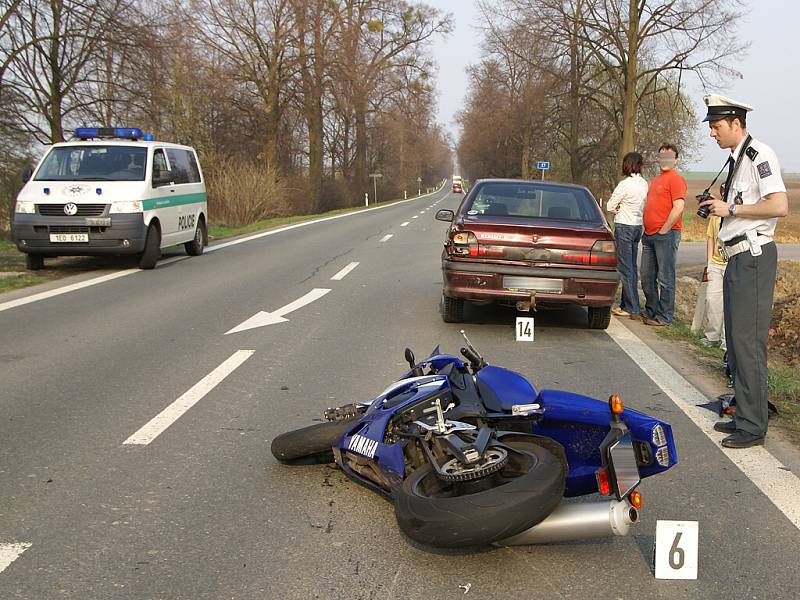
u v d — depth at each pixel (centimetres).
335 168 7244
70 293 1183
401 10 4994
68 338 866
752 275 519
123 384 679
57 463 494
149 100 2752
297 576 357
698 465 497
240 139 4738
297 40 4206
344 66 4366
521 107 5866
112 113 2856
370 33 4806
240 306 1084
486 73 5816
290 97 4372
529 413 399
